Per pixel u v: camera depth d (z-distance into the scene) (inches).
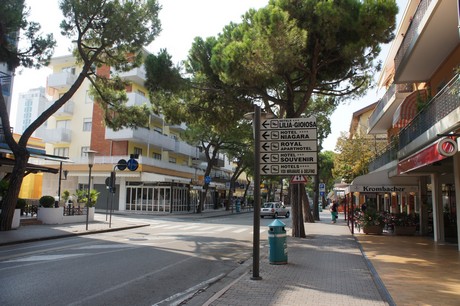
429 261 441.4
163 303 265.9
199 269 395.5
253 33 629.0
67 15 707.4
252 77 636.1
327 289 300.0
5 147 876.0
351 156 1375.5
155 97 800.9
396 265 412.8
